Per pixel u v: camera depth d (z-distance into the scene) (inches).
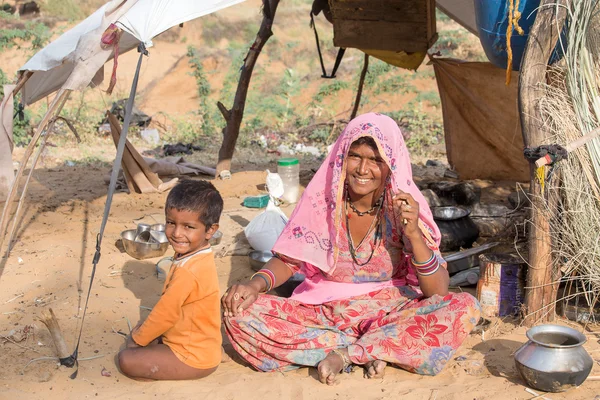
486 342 167.5
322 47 794.2
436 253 155.9
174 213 138.3
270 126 621.3
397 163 151.9
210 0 195.9
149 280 205.9
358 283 160.9
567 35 171.6
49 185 336.5
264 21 330.6
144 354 143.2
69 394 139.3
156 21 188.5
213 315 144.5
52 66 206.1
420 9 274.7
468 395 141.2
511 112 334.3
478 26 186.9
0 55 719.7
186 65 749.3
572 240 171.6
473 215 249.9
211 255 144.3
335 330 153.8
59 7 829.2
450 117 347.9
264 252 219.1
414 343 148.3
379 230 158.4
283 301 156.5
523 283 181.0
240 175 358.6
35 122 541.3
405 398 139.9
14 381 143.3
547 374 138.7
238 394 140.9
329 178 159.2
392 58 315.9
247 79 339.0
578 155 170.2
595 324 177.0
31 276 206.4
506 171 346.0
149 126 593.9
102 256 225.3
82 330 170.1
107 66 731.4
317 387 144.7
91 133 532.4
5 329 169.6
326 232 159.9
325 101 682.2
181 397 138.9
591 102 173.2
